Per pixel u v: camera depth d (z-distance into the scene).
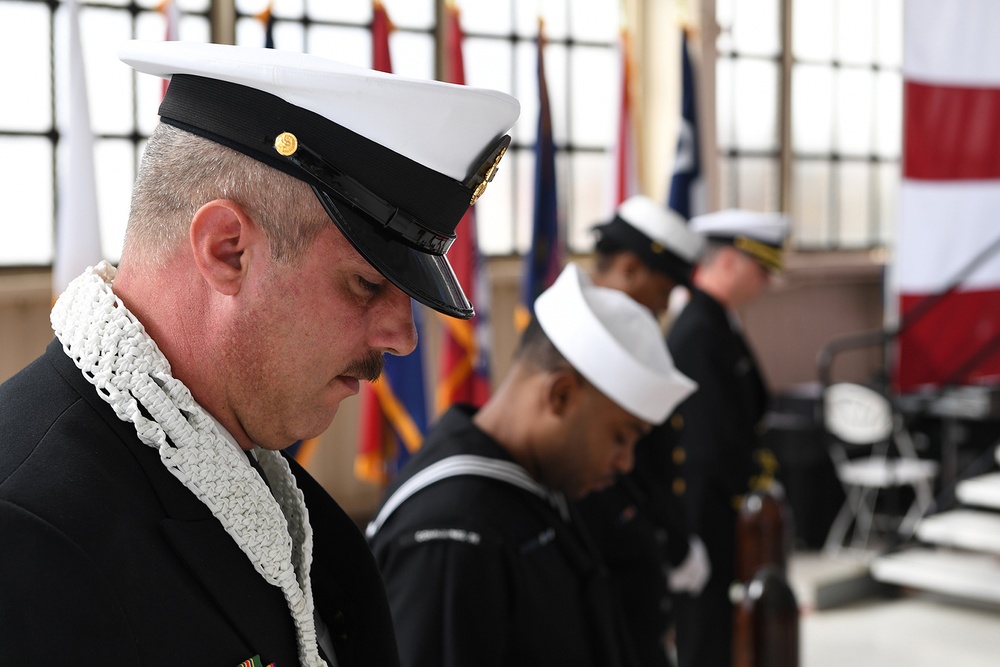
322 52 4.60
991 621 4.80
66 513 0.73
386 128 0.81
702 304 3.20
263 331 0.81
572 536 1.55
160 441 0.79
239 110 0.80
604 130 5.64
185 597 0.80
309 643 0.89
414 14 4.89
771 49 6.31
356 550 1.02
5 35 3.76
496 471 1.49
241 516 0.83
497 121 0.86
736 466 3.13
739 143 6.20
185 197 0.80
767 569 1.64
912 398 5.56
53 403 0.80
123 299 0.83
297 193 0.80
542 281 4.04
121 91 3.99
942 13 5.11
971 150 5.22
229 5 4.21
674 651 3.47
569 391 1.55
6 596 0.70
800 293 6.79
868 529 5.71
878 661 4.30
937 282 5.27
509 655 1.45
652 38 5.72
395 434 3.98
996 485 5.32
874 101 6.96
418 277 0.82
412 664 1.37
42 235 3.88
